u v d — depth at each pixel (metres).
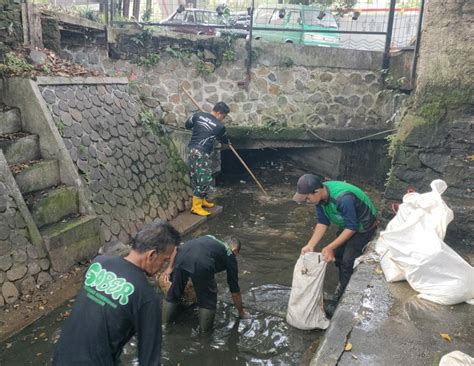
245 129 7.68
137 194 5.77
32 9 5.61
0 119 4.62
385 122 7.85
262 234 6.02
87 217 4.76
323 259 3.71
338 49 7.59
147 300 2.12
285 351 3.53
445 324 3.11
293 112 7.83
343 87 7.79
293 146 8.01
